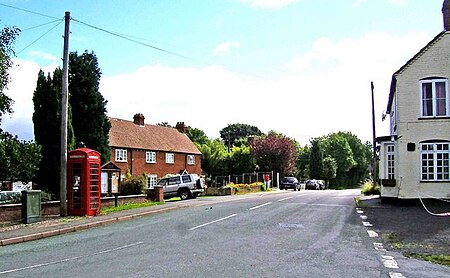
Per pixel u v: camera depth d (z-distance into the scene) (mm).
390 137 26047
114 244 13000
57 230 15797
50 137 29656
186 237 14070
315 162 85812
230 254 11195
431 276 9031
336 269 9562
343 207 24094
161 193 30250
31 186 29188
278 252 11477
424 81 25094
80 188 20406
